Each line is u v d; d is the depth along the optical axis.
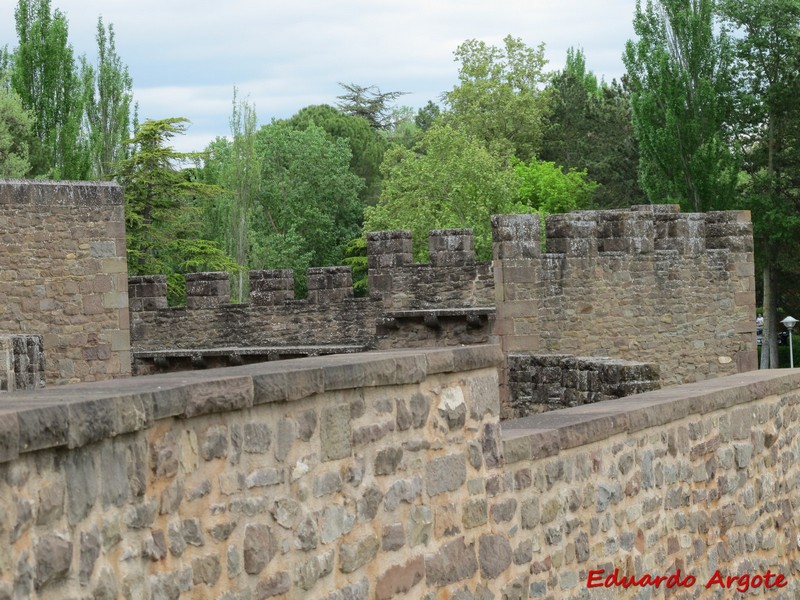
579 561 8.09
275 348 26.89
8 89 47.69
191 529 5.12
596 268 23.27
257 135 66.56
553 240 23.03
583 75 84.19
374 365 6.22
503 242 22.53
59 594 4.43
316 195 64.94
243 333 29.09
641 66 49.28
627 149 59.12
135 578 4.81
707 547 9.78
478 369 7.16
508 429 8.00
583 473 8.20
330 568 5.94
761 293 55.94
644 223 23.66
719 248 24.27
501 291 22.61
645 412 8.89
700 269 24.16
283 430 5.67
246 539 5.42
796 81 50.38
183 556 5.07
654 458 9.09
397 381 6.39
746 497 10.45
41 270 21.23
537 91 66.19
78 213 21.39
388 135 85.75
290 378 5.62
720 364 24.30
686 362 24.09
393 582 6.37
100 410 4.54
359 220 65.88
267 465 5.57
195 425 5.17
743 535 10.38
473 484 7.05
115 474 4.71
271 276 28.67
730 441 10.24
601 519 8.37
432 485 6.72
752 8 51.31
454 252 26.22
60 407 4.36
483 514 7.12
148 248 46.84
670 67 48.22
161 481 4.97
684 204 47.94
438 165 48.88
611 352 23.36
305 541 5.78
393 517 6.40
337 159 65.56
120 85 49.22
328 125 74.62
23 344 13.90
